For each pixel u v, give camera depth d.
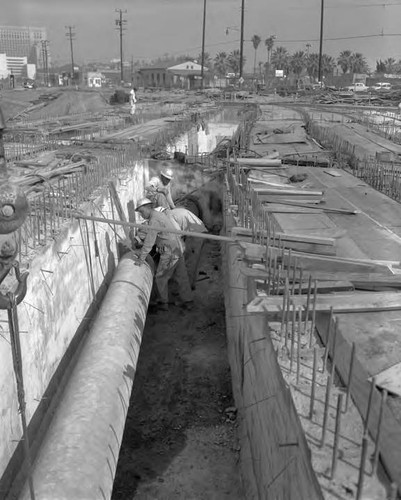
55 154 13.52
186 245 11.55
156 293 11.17
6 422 5.77
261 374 5.55
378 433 3.31
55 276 7.59
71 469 5.11
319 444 3.64
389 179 11.22
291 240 6.80
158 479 6.68
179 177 15.25
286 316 4.96
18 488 5.93
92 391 6.23
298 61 96.44
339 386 4.31
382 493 3.24
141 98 47.69
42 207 8.17
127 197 13.03
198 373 8.80
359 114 28.62
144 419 7.79
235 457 7.00
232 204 10.34
